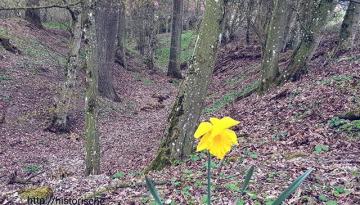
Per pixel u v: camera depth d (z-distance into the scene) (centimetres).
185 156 858
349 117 955
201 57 823
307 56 1462
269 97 1360
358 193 557
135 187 686
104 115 1823
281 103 1230
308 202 542
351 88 1137
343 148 820
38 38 2727
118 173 830
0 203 652
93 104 900
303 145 873
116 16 2092
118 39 3030
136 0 3189
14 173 939
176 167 811
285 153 826
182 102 851
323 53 1905
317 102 1113
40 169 1098
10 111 1560
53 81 2023
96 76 900
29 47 2445
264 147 888
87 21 862
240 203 550
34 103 1700
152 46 3325
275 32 1478
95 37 884
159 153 862
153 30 3359
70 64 1524
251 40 3275
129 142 1451
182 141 851
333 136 887
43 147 1341
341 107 1034
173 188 655
